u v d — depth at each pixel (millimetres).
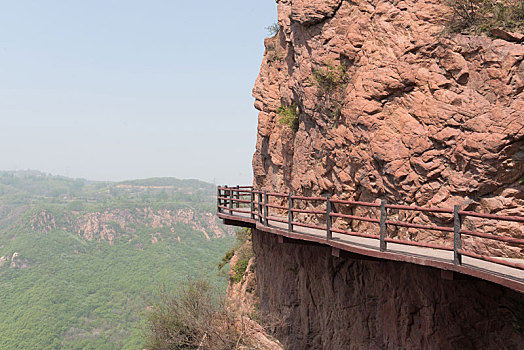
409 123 12172
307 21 16078
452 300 10586
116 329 128750
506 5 11008
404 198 12227
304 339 16266
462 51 11273
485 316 10250
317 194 16359
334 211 15055
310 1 15945
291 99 19203
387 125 12695
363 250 10031
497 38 10719
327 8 15508
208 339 18703
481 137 10555
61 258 188125
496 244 10242
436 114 11547
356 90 13531
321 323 15289
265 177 23672
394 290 11930
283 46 21859
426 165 11664
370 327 12891
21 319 130125
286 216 19750
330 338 14680
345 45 14484
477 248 10555
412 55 12336
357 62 14273
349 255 11273
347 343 13750
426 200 11719
